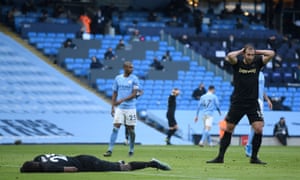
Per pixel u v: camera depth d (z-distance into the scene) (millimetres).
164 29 79688
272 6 91688
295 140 66812
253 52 29625
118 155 37844
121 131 59125
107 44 74875
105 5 84688
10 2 80812
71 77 69750
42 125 59375
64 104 64625
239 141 63500
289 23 92438
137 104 67625
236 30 83000
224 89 72500
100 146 51594
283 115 67875
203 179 22156
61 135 57938
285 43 82625
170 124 57812
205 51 77375
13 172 23969
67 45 71688
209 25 84500
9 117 60125
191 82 72000
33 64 69688
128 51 72875
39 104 63875
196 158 35344
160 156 37219
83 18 77188
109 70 69312
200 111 65125
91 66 69188
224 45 78750
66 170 23594
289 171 26609
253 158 31172
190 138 63281
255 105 30266
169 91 70000
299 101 74312
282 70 77688
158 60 73562
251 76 29875
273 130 66188
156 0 88375
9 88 65375
